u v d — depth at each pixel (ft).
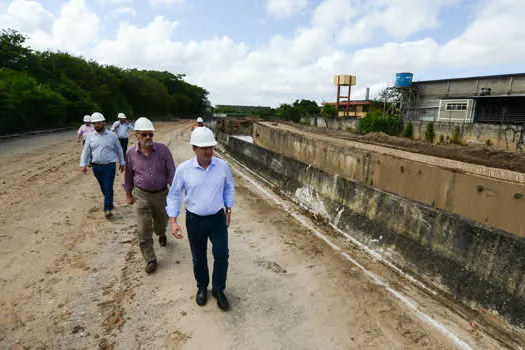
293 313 10.79
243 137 127.95
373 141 76.74
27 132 67.05
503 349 9.25
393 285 12.61
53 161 36.99
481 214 24.59
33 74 99.19
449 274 11.98
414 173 31.27
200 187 9.93
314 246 16.28
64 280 12.38
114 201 22.68
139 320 10.23
